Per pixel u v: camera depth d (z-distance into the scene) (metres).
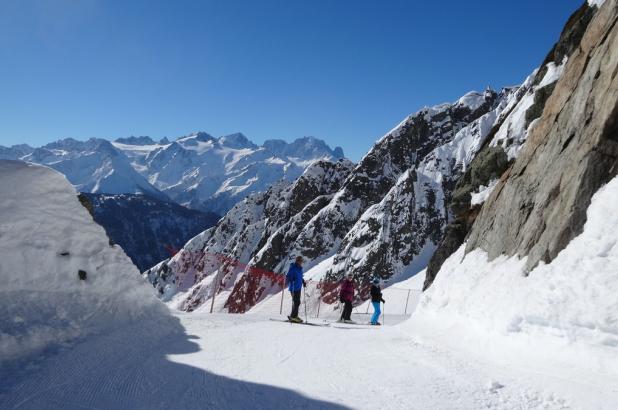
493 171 21.02
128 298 8.14
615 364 4.90
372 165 93.69
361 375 5.96
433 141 93.12
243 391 4.85
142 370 5.28
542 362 5.70
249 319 13.20
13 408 3.67
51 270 6.66
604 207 6.77
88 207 8.25
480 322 7.71
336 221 88.62
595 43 10.07
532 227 8.52
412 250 66.25
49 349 5.48
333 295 51.44
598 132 7.58
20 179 6.58
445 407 4.66
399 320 21.92
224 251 127.06
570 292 6.16
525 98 21.86
